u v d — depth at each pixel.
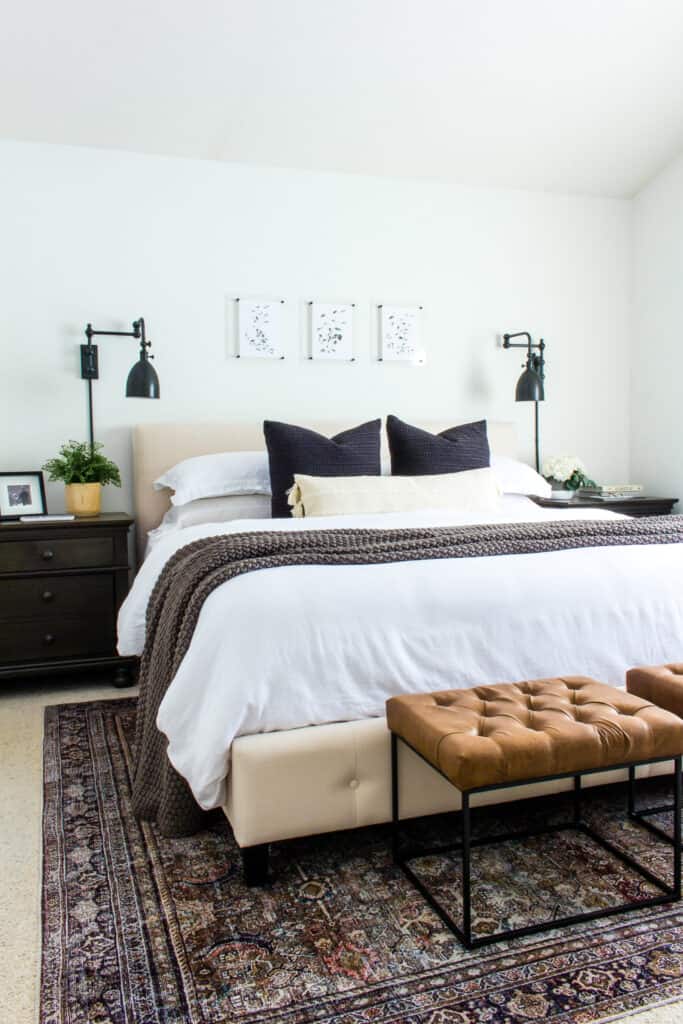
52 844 1.83
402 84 3.40
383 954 1.40
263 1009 1.26
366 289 4.04
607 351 4.52
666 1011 1.25
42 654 3.12
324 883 1.65
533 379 4.05
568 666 1.88
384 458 3.74
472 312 4.23
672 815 1.96
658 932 1.46
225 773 1.60
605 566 1.99
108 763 2.36
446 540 2.09
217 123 3.52
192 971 1.36
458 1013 1.25
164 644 1.94
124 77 3.20
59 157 3.53
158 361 3.71
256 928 1.49
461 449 3.48
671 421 4.28
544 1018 1.23
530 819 1.94
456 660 1.78
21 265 3.50
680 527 2.36
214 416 3.81
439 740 1.43
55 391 3.56
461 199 4.18
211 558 1.94
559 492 4.00
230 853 1.79
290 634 1.65
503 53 3.28
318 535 2.13
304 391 3.95
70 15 2.89
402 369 4.12
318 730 1.63
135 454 3.62
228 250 3.79
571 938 1.44
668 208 4.24
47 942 1.45
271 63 3.20
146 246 3.67
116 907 1.56
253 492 3.36
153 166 3.66
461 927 1.47
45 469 3.46
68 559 3.13
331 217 3.95
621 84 3.55
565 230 4.39
